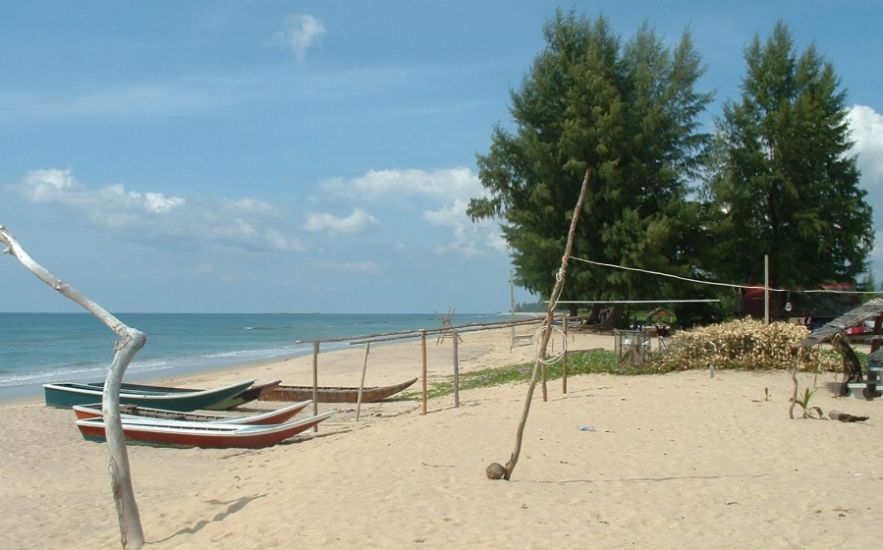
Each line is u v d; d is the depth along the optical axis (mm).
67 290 7758
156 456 13492
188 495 9945
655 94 38156
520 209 37250
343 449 11289
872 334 16219
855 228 36812
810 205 36625
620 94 36719
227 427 13984
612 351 23594
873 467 9453
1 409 20234
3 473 12484
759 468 9453
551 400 15008
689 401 14500
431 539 6797
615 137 34938
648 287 34875
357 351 41594
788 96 38156
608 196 34750
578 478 8984
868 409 13914
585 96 35406
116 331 7742
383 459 10242
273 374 30062
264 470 10922
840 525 6973
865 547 6375
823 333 15070
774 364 18828
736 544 6516
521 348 33969
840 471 9242
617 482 8750
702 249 36031
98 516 9695
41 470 12742
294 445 14000
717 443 10977
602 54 36969
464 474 9211
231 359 44062
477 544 6637
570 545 6562
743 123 38438
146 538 7902
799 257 37438
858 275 37906
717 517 7312
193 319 186625
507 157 37719
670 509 7594
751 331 19281
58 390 20250
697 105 37906
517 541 6676
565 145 35031
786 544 6469
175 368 37188
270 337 76875
